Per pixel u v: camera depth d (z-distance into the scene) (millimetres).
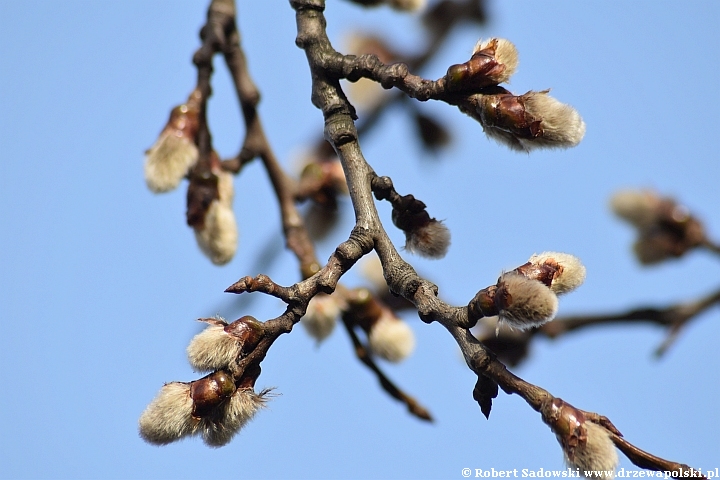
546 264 555
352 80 589
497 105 564
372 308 636
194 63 630
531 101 563
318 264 654
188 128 621
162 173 616
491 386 547
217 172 629
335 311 631
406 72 580
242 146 653
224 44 632
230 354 550
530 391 540
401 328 637
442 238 589
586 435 534
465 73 568
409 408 646
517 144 567
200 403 547
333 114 587
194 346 549
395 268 562
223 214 624
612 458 533
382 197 584
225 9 637
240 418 551
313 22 596
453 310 552
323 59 590
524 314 540
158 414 547
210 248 625
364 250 565
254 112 652
